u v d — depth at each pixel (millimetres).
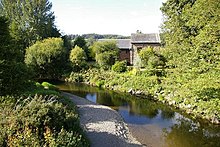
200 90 20141
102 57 40250
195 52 20625
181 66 24203
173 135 15812
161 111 21797
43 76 41344
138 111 21797
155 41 50531
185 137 15523
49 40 42719
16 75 16156
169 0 28266
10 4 49062
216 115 18469
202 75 21047
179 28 24359
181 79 24469
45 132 9172
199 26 20500
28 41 46719
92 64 42469
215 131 16625
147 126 17625
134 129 16891
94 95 28594
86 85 35594
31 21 48375
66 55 43844
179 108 22516
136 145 13758
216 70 19938
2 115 9344
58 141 8805
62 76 40781
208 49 19703
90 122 17016
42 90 20062
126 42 55969
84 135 12102
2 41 16641
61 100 19000
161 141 14789
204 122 18469
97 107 21875
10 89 15422
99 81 35219
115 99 26609
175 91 24828
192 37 22016
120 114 20672
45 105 10234
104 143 13234
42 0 49344
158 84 28453
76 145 9289
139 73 33031
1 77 15367
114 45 43125
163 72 31609
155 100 26062
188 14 22234
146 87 29094
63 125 10523
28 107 9914
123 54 53469
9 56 16734
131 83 31078
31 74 19266
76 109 19359
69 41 52688
